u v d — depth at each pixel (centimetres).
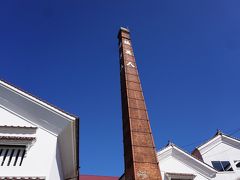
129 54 2305
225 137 2286
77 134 1394
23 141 1175
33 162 1117
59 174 1340
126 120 1719
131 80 2003
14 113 1303
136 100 1833
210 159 2145
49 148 1188
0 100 1334
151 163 1454
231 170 2078
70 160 1497
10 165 1100
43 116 1298
